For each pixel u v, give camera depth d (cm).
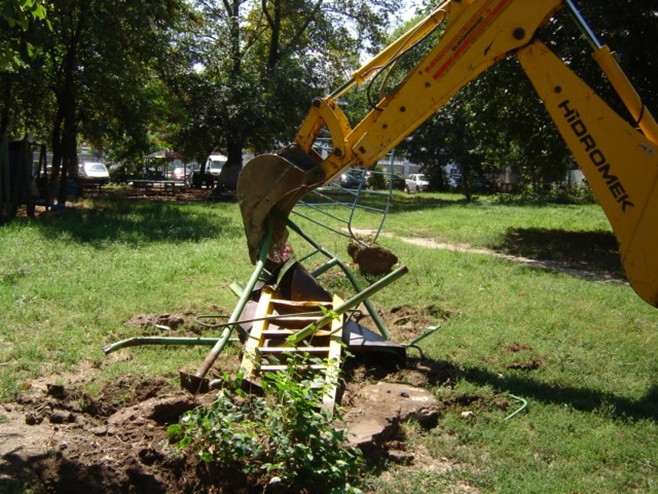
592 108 697
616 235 701
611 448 565
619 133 691
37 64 2020
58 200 2338
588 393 688
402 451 547
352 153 755
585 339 866
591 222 2283
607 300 1091
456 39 723
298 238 1568
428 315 945
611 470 536
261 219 766
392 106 740
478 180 4331
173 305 916
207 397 568
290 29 3691
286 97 3341
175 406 537
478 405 641
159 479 455
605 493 496
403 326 893
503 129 2012
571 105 702
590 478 520
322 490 452
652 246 687
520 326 911
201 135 3259
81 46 2166
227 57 3359
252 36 3706
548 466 535
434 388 670
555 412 634
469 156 3691
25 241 1327
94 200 2633
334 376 535
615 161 693
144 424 515
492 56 718
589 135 698
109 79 2219
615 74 704
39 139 2870
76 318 830
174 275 1095
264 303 725
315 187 765
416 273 1224
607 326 940
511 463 538
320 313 693
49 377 660
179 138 3366
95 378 652
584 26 713
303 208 2352
